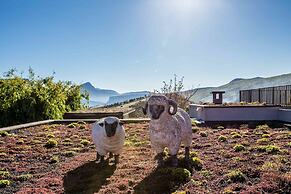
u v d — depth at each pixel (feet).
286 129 48.83
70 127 57.88
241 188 22.00
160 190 22.91
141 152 35.55
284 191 20.99
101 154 30.37
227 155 31.99
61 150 38.14
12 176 27.58
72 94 93.45
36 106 72.54
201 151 35.22
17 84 71.46
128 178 25.94
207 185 23.49
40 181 25.98
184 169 25.67
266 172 24.73
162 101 26.11
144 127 55.52
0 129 51.98
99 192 22.89
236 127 52.85
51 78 79.51
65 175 27.78
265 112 58.85
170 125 26.99
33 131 53.62
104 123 29.40
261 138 40.98
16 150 38.19
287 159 28.73
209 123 57.41
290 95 69.92
